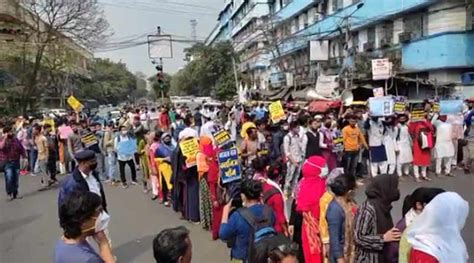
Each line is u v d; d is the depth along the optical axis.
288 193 11.26
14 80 38.03
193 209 9.35
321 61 39.69
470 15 24.89
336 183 4.88
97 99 81.25
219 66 66.88
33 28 37.84
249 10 67.44
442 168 14.17
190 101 58.06
